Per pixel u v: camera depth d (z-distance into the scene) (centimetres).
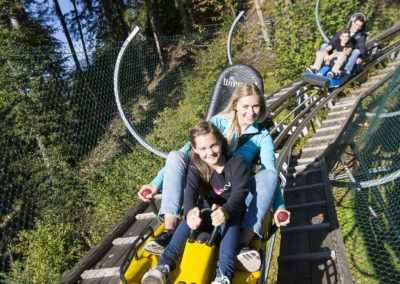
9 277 625
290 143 567
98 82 891
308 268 400
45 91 736
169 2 2473
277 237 556
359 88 941
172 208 277
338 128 738
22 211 656
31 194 669
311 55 1072
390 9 1477
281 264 414
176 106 1129
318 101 850
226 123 334
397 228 513
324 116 862
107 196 715
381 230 540
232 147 323
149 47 1254
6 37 1412
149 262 276
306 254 412
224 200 277
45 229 661
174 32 2545
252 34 1553
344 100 888
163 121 1005
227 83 445
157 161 782
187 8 2225
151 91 1104
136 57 1080
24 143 708
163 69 1289
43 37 1630
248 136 328
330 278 381
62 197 696
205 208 265
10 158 667
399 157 653
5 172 652
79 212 711
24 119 703
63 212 692
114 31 2302
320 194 530
